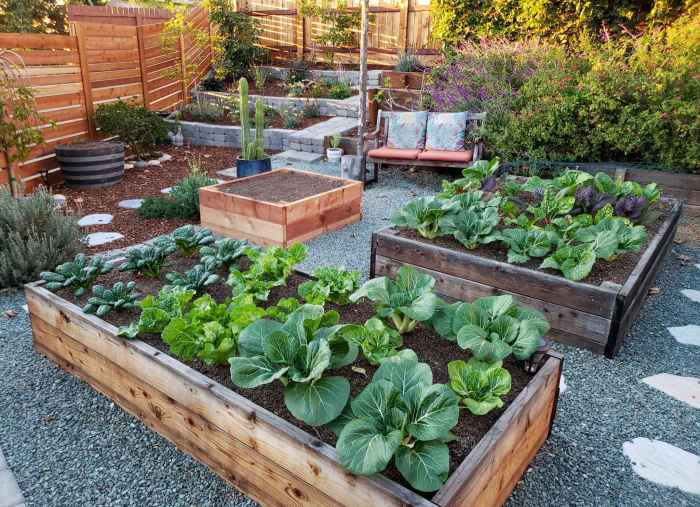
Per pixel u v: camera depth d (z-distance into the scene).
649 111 5.45
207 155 7.89
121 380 2.29
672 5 6.43
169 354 2.15
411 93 8.44
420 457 1.49
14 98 5.27
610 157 5.91
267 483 1.77
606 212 3.58
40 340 2.77
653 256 3.26
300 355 1.82
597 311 2.77
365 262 4.05
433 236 3.55
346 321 2.50
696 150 5.07
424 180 6.68
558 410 2.40
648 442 2.20
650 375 2.67
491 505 1.71
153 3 11.91
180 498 1.89
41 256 3.69
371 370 2.07
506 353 1.92
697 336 3.05
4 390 2.52
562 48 6.73
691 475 2.03
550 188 4.14
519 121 6.01
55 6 13.11
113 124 6.82
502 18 7.85
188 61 9.93
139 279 3.00
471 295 3.24
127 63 7.78
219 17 10.60
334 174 6.75
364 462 1.41
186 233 3.26
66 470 2.03
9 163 5.32
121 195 5.90
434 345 2.29
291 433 1.61
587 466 2.07
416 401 1.60
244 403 1.76
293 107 9.19
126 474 2.01
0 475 2.00
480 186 4.41
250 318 2.15
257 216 4.31
